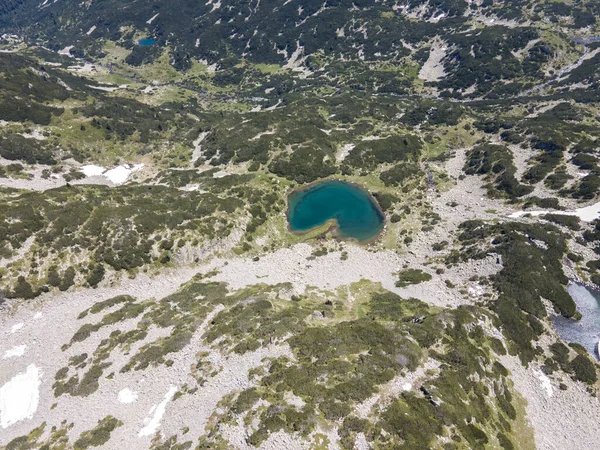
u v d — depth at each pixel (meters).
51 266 81.25
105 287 83.12
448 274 83.00
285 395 46.69
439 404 46.34
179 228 94.75
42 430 52.84
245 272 90.19
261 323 63.03
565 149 117.06
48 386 59.66
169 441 46.19
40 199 93.94
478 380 53.88
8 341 70.25
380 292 79.75
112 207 97.31
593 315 70.12
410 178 122.38
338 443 41.06
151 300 79.88
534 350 64.44
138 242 90.12
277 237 102.19
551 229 86.62
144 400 53.50
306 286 83.62
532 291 72.94
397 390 47.75
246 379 50.94
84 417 53.22
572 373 61.69
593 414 56.94
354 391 46.28
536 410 56.38
